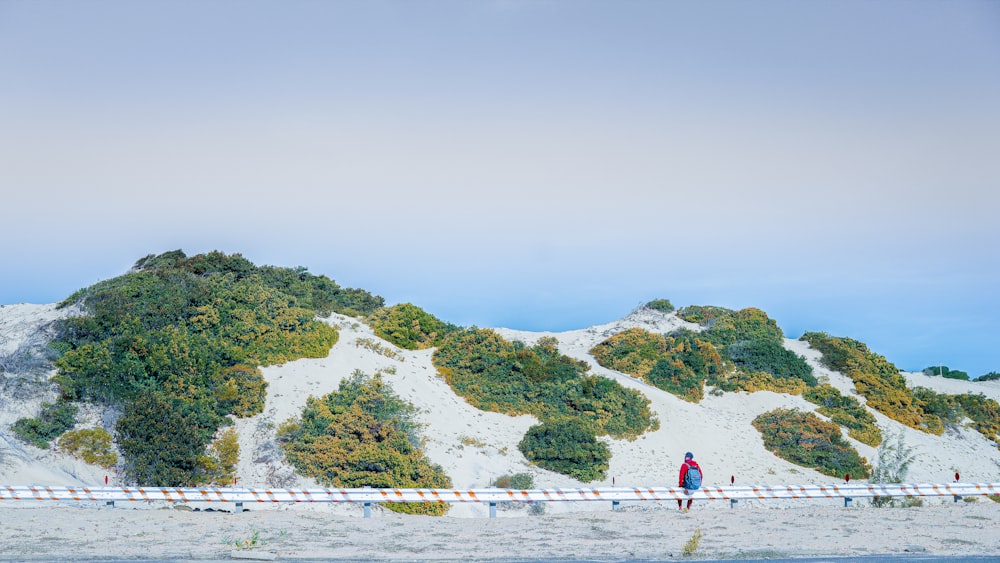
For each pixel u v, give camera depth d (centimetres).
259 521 1972
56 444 3188
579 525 1992
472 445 3738
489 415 4156
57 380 3516
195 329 4106
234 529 1853
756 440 4341
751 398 4850
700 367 5097
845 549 1675
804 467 4125
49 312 4281
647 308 6381
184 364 3697
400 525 1980
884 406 5069
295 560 1516
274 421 3566
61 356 3703
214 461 3192
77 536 1717
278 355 4062
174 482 3045
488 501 2283
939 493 2609
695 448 4147
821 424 4400
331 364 4144
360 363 4247
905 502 2827
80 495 2164
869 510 2256
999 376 6988
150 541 1684
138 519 1948
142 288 4322
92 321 3909
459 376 4488
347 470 3253
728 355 5372
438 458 3519
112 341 3791
